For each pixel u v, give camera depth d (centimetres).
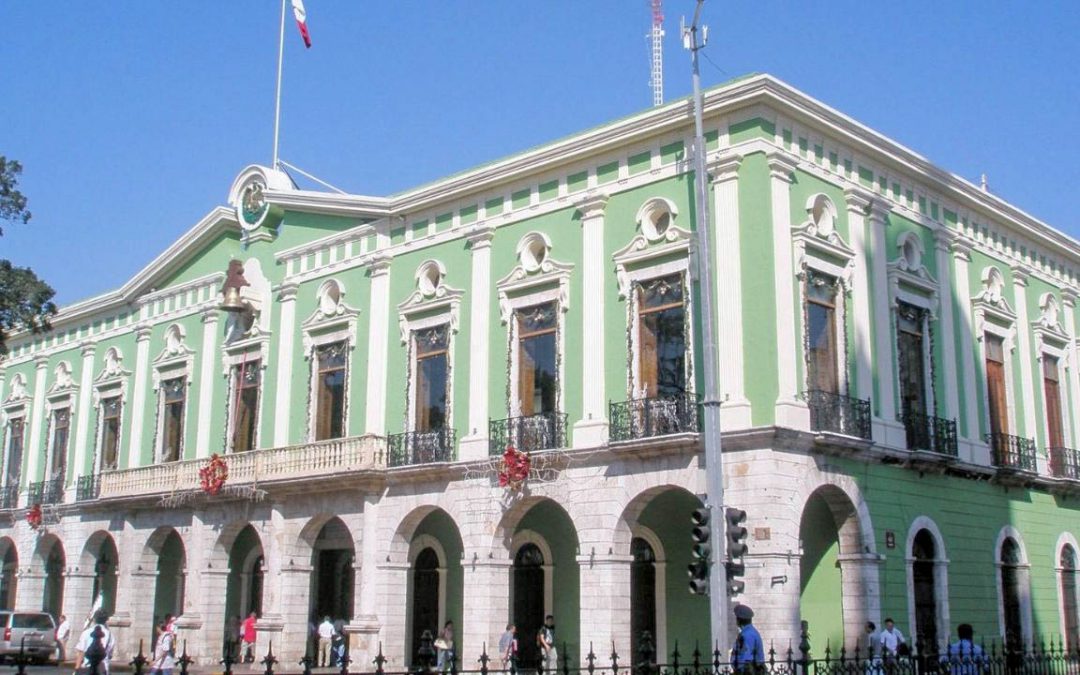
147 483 3288
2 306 2809
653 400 2220
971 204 2781
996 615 2567
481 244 2633
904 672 1434
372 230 2903
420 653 1033
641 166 2362
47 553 3916
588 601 2267
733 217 2189
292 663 2777
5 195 2739
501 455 2452
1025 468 2767
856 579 2202
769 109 2211
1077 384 3134
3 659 3067
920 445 2416
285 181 3206
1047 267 3119
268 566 2888
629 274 2331
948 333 2616
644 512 2431
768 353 2106
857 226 2389
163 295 3566
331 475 2723
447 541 2739
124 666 3058
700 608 2320
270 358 3098
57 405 3988
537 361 2486
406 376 2738
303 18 3309
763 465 2052
